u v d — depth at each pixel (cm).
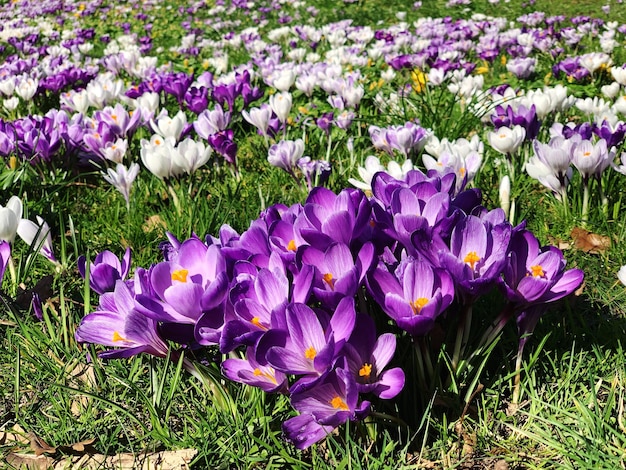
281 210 50
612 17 291
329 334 39
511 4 343
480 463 43
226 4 382
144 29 324
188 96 116
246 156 106
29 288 65
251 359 41
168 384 50
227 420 45
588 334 52
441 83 133
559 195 73
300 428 38
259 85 157
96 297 64
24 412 51
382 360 39
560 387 46
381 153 102
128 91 127
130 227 78
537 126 85
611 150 69
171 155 78
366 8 354
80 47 242
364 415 37
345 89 112
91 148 94
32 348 55
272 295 40
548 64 178
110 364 52
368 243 40
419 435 45
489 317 52
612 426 44
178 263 43
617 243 66
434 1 360
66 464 45
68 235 80
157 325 43
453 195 53
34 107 149
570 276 41
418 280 40
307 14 345
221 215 75
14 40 257
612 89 116
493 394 47
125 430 45
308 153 103
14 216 61
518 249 42
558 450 42
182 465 44
